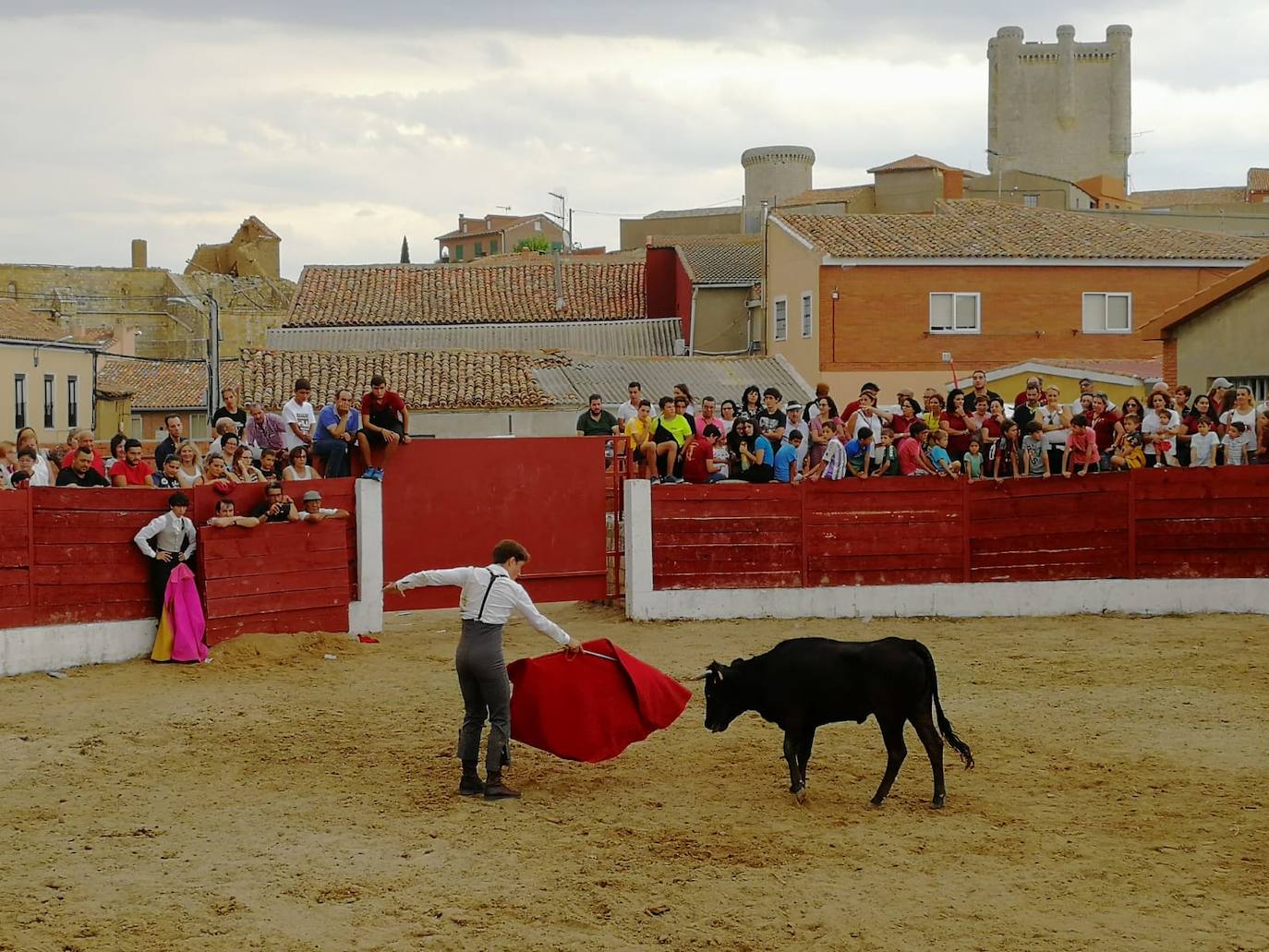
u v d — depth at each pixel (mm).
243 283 82812
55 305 75875
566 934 7309
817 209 61344
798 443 19922
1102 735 11805
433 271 52000
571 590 18797
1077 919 7492
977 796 9945
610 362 40281
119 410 60312
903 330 38375
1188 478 18875
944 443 19438
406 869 8375
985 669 14914
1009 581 18812
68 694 13617
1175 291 39281
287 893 7953
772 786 10266
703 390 38031
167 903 7793
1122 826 9180
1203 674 14539
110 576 15297
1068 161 95812
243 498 16109
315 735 11938
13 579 14469
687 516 18250
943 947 7109
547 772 10742
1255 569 18969
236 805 9805
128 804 9820
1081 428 19078
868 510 18641
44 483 15953
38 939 7234
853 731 12000
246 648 15469
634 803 9836
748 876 8195
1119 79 95812
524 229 116250
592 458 18750
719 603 18312
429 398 36688
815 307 38562
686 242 51344
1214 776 10492
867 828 9164
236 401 19078
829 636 17047
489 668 9938
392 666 15195
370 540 17266
